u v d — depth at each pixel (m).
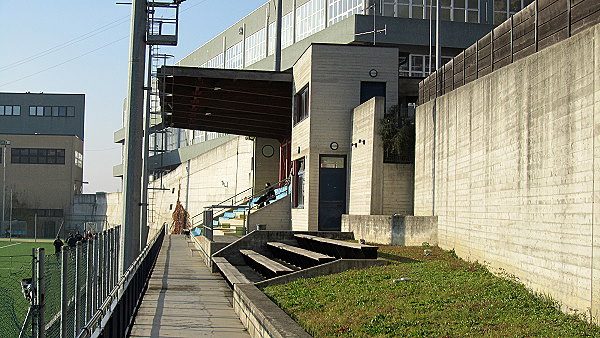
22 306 11.76
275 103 38.62
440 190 19.61
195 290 20.22
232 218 39.44
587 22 11.53
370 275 15.47
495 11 46.22
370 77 30.22
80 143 102.62
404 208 25.77
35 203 93.56
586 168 10.00
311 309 12.56
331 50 30.16
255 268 24.59
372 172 25.81
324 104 30.05
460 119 17.62
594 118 9.80
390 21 44.19
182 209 67.50
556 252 11.04
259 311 11.76
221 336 13.02
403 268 15.97
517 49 14.95
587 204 9.93
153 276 24.08
